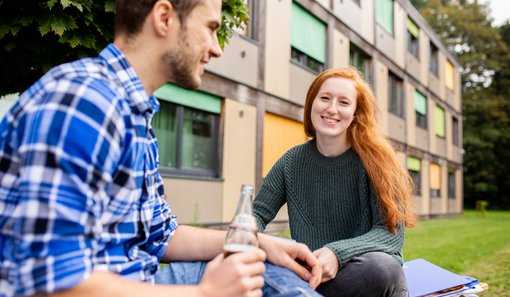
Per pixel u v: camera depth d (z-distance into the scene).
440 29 36.00
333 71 2.36
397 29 17.45
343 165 2.26
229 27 3.67
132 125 1.18
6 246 1.02
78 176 1.00
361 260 1.78
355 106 2.29
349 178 2.25
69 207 0.97
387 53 16.41
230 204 9.06
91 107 1.05
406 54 18.16
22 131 1.05
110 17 3.13
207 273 1.21
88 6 2.94
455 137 25.59
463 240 9.62
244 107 9.52
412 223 2.20
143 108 1.23
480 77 35.62
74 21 2.91
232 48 9.20
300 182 2.34
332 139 2.26
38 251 0.94
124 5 1.27
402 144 17.42
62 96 1.04
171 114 8.24
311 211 2.31
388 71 16.75
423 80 20.06
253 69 9.77
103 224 1.15
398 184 2.13
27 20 2.88
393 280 1.77
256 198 2.47
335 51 12.84
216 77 8.84
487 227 14.41
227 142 9.09
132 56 1.29
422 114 20.14
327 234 2.29
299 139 11.45
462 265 6.00
